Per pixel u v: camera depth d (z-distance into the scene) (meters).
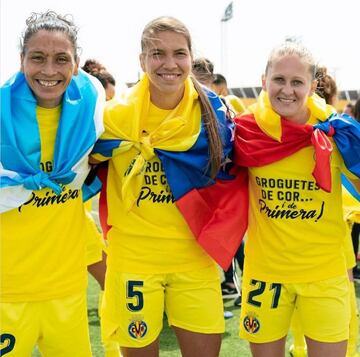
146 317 2.71
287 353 3.77
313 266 2.71
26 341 2.49
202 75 3.63
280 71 2.62
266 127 2.69
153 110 2.71
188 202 2.70
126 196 2.64
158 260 2.70
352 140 2.67
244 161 2.75
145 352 2.75
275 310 2.76
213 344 2.77
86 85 2.58
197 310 2.73
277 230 2.72
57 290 2.51
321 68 3.50
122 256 2.74
